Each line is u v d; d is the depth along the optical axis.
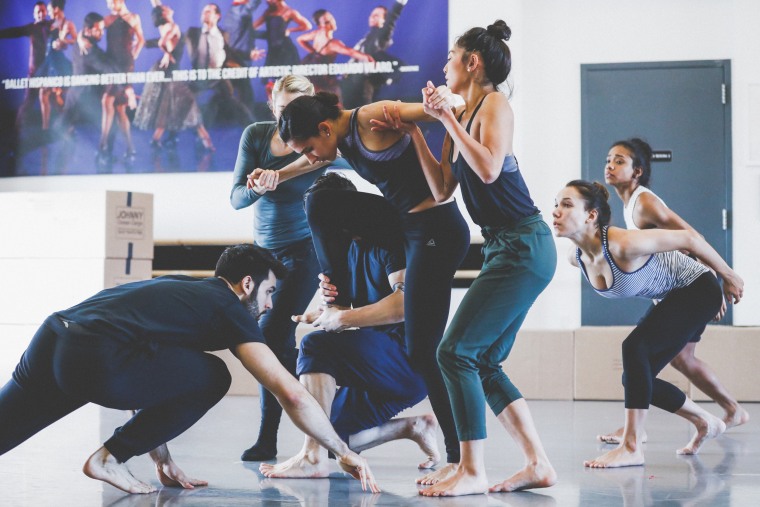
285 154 3.97
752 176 7.28
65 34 8.00
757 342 5.93
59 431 4.39
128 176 7.88
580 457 3.68
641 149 3.94
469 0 7.38
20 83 8.09
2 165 8.12
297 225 3.95
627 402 3.50
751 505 2.67
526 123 7.44
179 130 7.79
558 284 7.37
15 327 6.64
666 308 3.55
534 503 2.69
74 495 2.82
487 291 2.78
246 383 6.55
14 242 6.66
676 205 7.34
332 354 3.20
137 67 7.87
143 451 2.81
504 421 2.92
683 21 7.32
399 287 3.17
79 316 2.67
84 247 6.50
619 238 3.36
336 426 3.38
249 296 2.88
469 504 2.67
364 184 7.22
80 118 7.96
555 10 7.41
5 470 3.28
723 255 7.30
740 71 7.27
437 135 7.14
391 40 7.46
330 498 2.78
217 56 7.73
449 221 3.01
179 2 7.79
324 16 7.55
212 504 2.69
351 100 7.52
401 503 2.69
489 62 2.79
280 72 7.63
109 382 2.64
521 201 2.81
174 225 7.77
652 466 3.45
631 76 7.37
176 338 2.73
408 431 3.44
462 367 2.79
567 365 6.15
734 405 4.34
